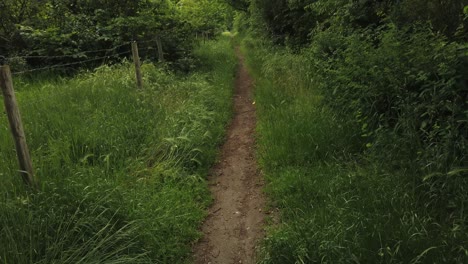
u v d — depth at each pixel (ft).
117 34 32.40
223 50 59.31
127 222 11.36
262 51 46.96
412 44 15.74
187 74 34.73
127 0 35.19
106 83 24.11
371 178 13.29
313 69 26.68
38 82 27.25
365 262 9.66
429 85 13.76
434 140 13.14
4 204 10.49
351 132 17.17
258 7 48.39
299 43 39.19
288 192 14.46
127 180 14.10
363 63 17.58
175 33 37.04
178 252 11.70
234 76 42.14
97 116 18.37
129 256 10.48
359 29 22.38
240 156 19.49
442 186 11.16
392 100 15.87
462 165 11.61
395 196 11.78
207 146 19.71
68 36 30.32
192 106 22.77
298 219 12.03
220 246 12.39
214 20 48.19
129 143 17.04
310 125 18.83
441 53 13.84
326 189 13.71
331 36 26.07
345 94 18.53
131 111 19.94
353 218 11.19
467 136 12.17
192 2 42.57
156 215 12.50
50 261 9.62
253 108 27.94
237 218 13.89
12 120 11.46
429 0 17.35
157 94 23.49
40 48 30.60
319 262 10.10
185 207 13.83
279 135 19.03
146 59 32.01
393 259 9.25
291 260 10.51
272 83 30.48
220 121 24.20
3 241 9.60
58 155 14.73
